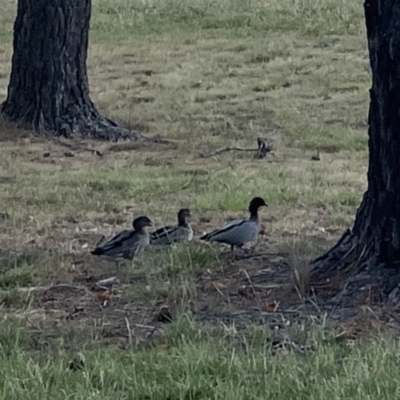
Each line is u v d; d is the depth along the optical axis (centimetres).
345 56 3167
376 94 1062
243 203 1628
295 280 1103
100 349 891
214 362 837
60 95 2339
